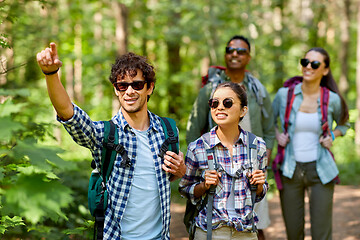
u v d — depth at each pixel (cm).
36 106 412
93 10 1299
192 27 1266
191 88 1562
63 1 1125
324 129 365
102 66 1338
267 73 1375
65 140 920
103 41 1427
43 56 186
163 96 1346
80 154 841
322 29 1659
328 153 369
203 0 1266
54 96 194
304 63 371
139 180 225
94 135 215
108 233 219
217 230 243
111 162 219
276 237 519
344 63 1609
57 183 136
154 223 229
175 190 755
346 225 574
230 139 254
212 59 1349
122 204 221
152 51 1427
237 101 248
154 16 1309
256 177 242
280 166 379
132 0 1068
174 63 1352
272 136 388
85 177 522
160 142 233
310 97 375
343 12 1597
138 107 224
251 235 248
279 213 630
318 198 364
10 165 253
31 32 502
